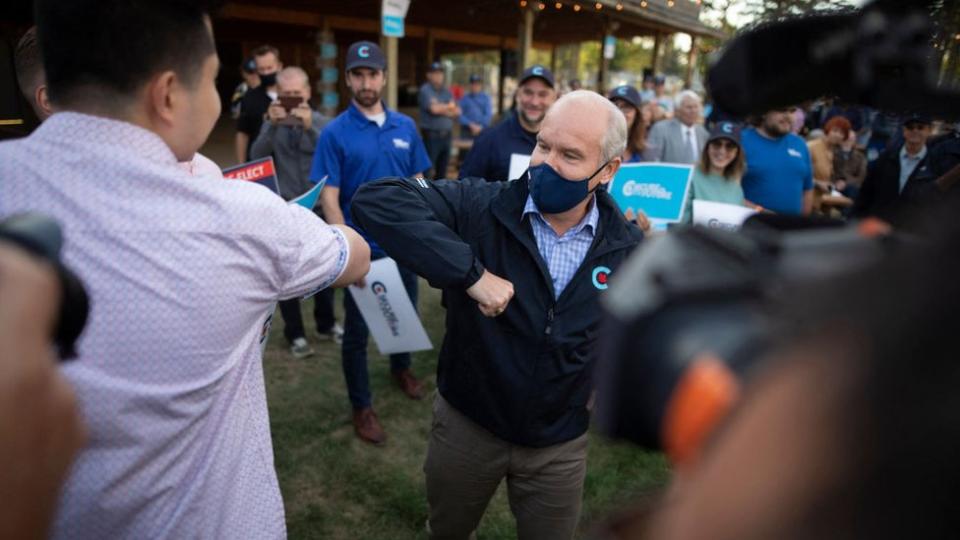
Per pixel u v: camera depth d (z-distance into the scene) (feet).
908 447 0.95
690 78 40.32
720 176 11.27
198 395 2.95
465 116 36.40
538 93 10.81
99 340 2.64
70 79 2.72
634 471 9.46
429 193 5.53
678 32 48.57
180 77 2.85
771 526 1.04
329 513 8.41
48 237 1.89
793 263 1.19
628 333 1.33
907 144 11.26
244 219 2.99
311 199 6.11
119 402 2.69
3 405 1.67
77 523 2.73
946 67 1.51
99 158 2.71
